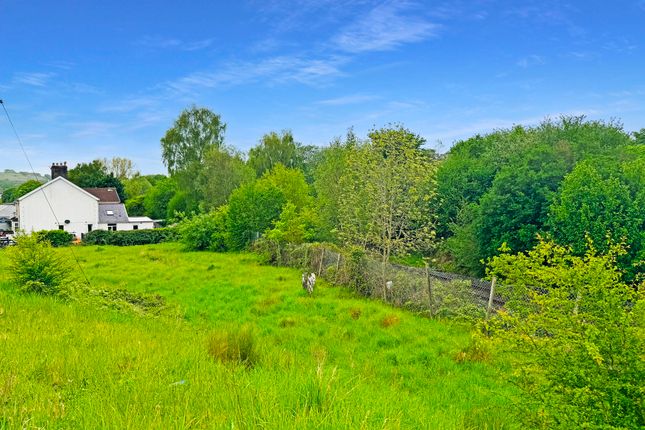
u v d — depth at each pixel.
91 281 22.73
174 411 4.72
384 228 21.95
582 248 18.91
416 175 21.84
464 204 31.27
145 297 18.00
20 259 15.70
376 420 4.74
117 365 7.02
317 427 4.09
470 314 12.99
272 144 60.56
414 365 10.41
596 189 19.34
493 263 6.93
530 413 5.94
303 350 11.52
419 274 16.95
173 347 8.73
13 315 10.90
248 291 20.02
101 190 71.25
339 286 20.61
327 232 31.56
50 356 7.23
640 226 18.86
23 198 55.50
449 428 5.71
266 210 37.28
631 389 5.04
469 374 9.74
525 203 23.67
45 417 4.57
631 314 5.37
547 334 6.86
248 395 5.24
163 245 44.50
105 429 4.12
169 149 63.16
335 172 33.34
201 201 56.81
